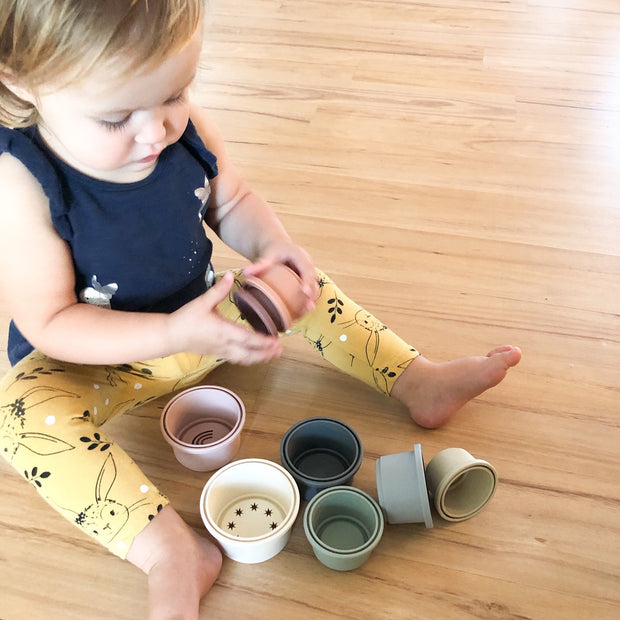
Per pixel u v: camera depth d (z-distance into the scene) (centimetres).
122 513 83
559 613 86
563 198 147
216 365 111
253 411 110
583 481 100
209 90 178
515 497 98
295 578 90
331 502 91
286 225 141
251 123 167
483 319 123
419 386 104
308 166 155
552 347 118
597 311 124
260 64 187
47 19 62
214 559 87
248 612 87
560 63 189
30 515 97
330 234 139
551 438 105
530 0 217
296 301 84
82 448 85
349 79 183
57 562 92
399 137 164
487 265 133
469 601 87
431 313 124
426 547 92
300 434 99
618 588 88
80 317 86
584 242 137
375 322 107
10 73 69
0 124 79
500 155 159
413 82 181
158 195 87
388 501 91
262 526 92
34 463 84
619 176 153
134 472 86
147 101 70
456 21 207
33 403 86
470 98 176
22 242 82
